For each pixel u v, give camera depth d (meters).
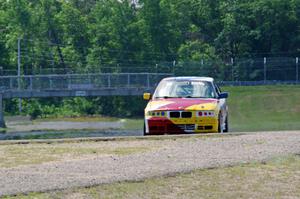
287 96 199.38
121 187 28.59
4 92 187.50
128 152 38.12
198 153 37.00
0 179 30.02
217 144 40.84
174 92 57.53
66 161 35.00
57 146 41.56
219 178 30.25
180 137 45.88
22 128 171.50
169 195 27.47
